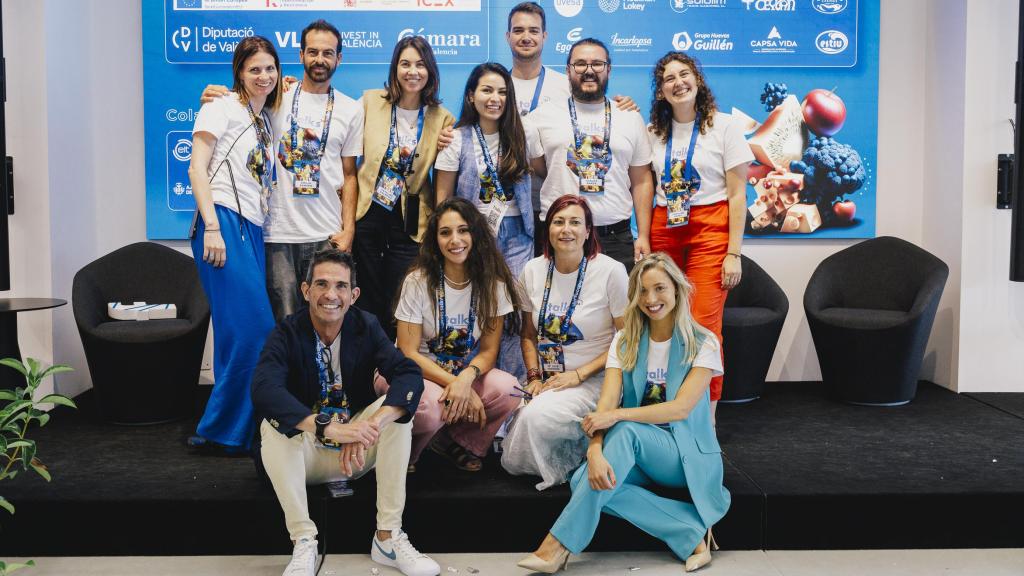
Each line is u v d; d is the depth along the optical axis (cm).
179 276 476
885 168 525
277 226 393
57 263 469
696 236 404
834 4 510
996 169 485
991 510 331
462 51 507
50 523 324
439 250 354
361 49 506
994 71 482
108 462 371
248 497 326
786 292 527
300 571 295
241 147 375
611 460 306
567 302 358
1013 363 496
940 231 509
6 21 450
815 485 338
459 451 359
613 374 330
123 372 427
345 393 318
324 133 393
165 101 506
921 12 518
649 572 310
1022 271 470
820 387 516
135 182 512
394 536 310
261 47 375
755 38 510
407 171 410
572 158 405
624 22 507
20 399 287
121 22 505
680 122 407
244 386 377
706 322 403
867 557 323
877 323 459
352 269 312
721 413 456
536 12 434
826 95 514
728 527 329
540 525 328
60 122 470
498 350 357
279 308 395
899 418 443
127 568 314
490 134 401
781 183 517
